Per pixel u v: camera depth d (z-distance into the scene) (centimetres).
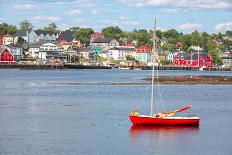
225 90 17800
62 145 7800
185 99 14438
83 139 8231
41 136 8450
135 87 18912
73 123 9744
